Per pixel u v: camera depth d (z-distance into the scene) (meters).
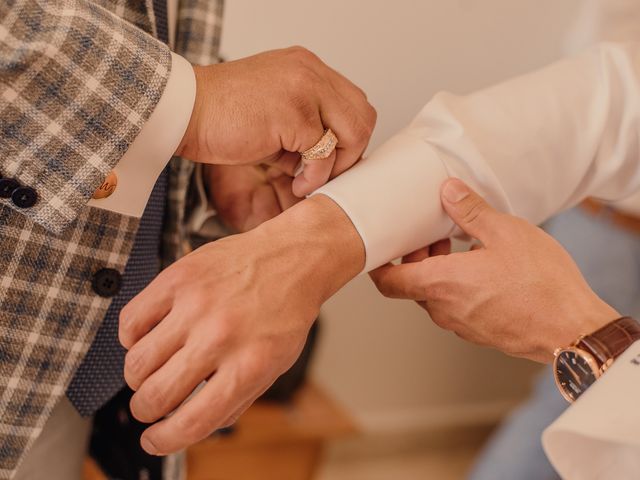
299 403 1.64
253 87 0.65
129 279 0.72
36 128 0.55
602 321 0.67
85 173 0.57
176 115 0.61
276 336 0.58
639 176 0.84
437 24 1.42
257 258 0.60
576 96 0.82
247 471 1.55
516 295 0.69
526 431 1.54
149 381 0.55
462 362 2.08
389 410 2.07
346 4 1.34
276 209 0.85
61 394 0.65
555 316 0.68
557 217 1.58
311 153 0.69
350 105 0.70
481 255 0.70
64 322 0.64
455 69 1.47
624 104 0.82
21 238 0.60
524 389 2.21
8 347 0.62
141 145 0.61
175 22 0.79
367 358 1.92
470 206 0.72
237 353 0.56
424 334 1.96
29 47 0.53
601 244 1.48
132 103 0.58
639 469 0.55
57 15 0.55
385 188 0.72
